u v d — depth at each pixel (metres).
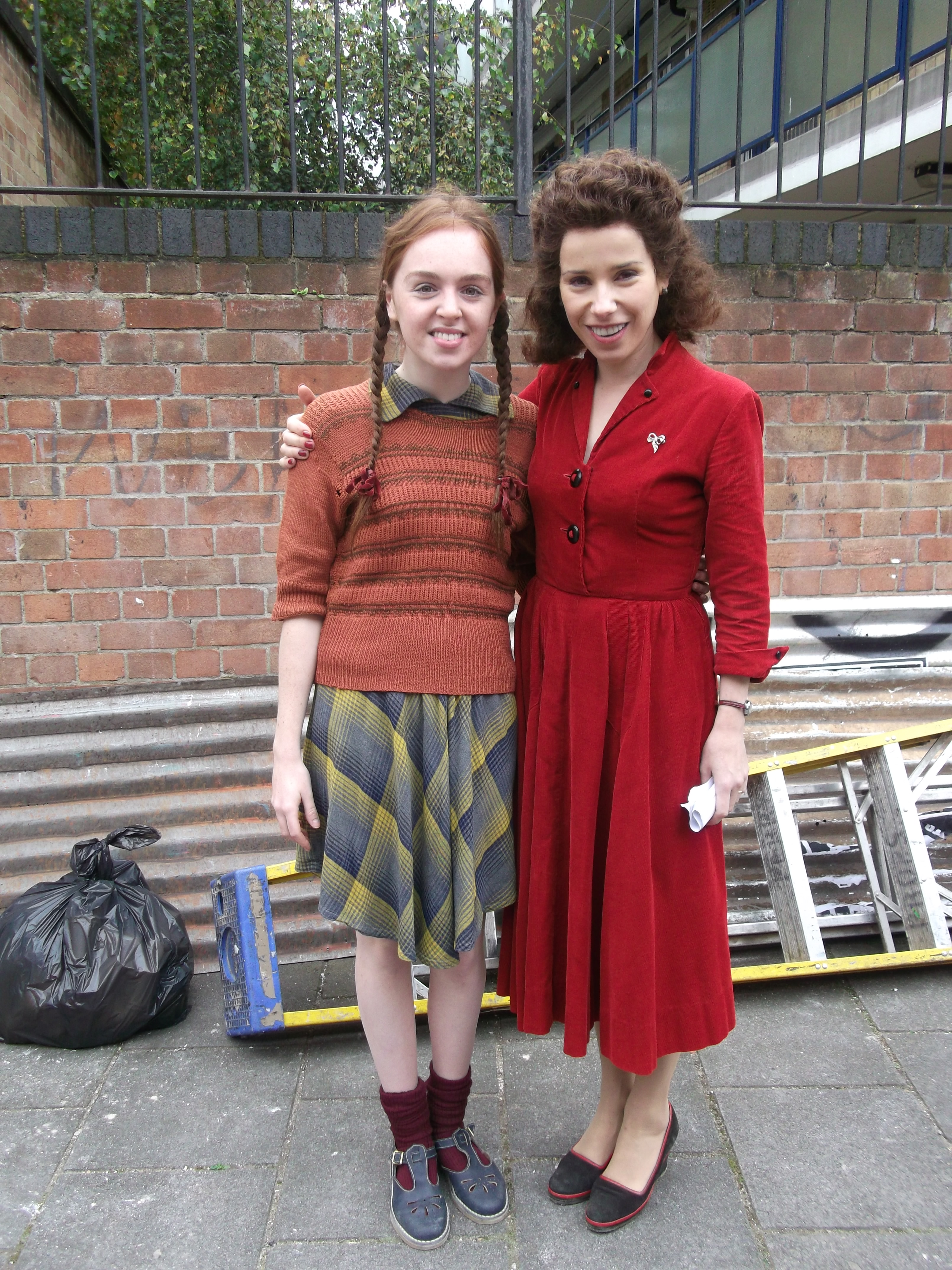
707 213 7.54
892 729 3.04
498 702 1.58
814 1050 2.09
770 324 3.04
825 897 2.65
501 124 5.45
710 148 7.50
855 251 3.04
